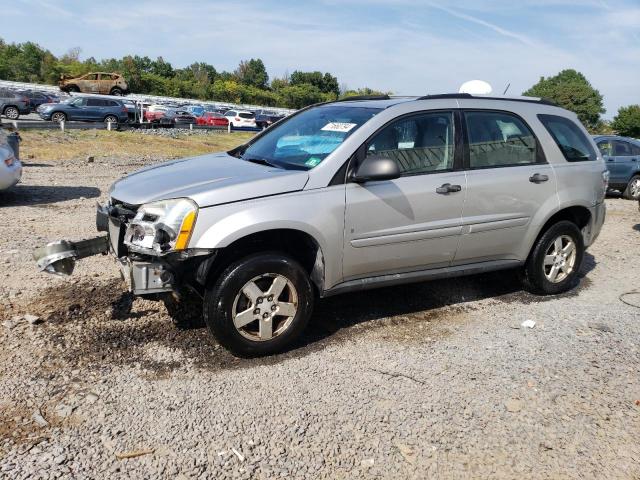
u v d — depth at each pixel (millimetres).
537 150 5445
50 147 19703
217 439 3193
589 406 3715
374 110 4707
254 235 4082
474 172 4953
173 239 3805
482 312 5297
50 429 3193
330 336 4609
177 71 88312
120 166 16703
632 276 6781
